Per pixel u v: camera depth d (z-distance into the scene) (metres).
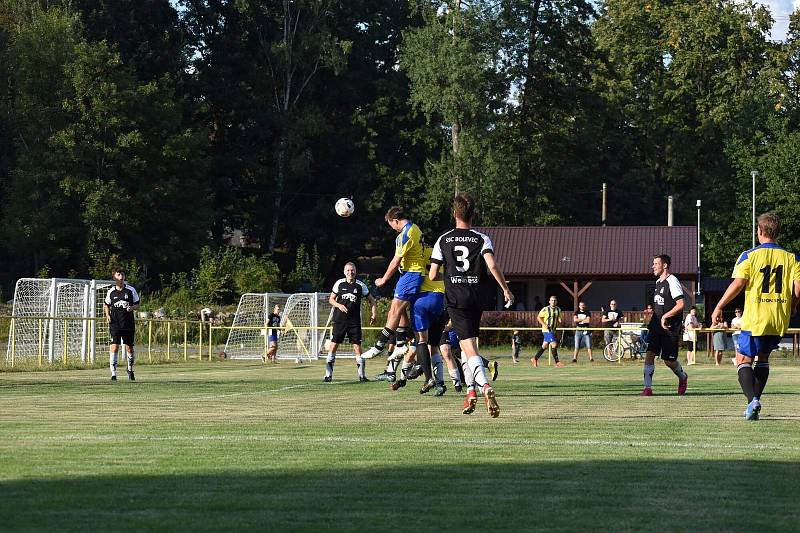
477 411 13.26
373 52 86.56
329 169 86.00
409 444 9.42
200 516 6.02
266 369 31.41
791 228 71.19
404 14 86.81
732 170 75.62
